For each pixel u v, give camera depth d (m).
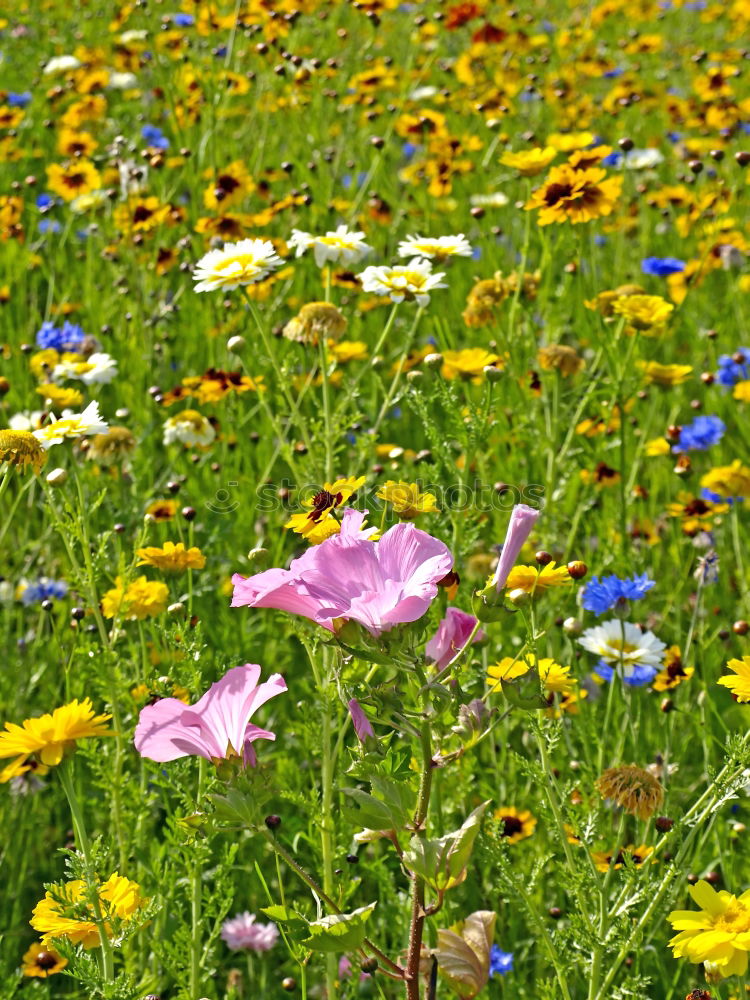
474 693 2.92
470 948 1.93
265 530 3.97
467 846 1.56
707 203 5.12
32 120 7.36
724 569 3.93
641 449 4.04
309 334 3.38
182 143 5.60
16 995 2.63
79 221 6.28
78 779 2.97
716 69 6.58
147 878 2.61
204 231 5.00
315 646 2.40
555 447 3.83
